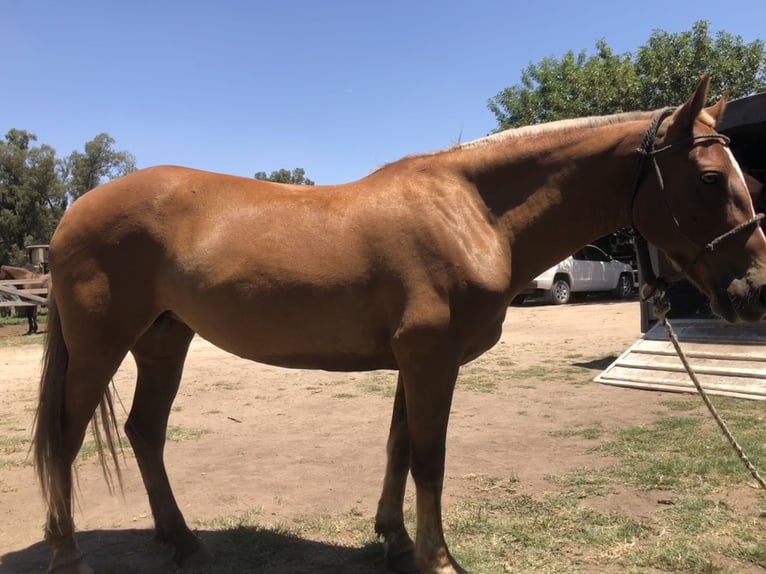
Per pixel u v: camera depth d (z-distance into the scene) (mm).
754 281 2281
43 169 43688
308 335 2635
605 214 2629
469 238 2521
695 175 2342
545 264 2715
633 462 4238
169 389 3145
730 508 3383
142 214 2736
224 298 2641
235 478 4230
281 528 3361
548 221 2639
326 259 2564
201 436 5410
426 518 2596
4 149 43031
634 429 5086
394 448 2938
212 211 2742
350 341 2631
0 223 42406
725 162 2336
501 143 2711
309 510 3625
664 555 2852
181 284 2705
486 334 2650
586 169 2586
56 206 46062
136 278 2742
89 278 2738
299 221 2650
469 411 6098
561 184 2611
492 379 7785
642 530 3158
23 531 3418
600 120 2693
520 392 6945
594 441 4852
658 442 4668
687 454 4328
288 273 2572
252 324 2652
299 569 2904
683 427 5012
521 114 22391
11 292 14938
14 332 15805
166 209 2748
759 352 6414
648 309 8133
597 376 7387
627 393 6633
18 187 43000
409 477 4172
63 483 2762
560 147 2625
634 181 2488
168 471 4410
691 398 6129
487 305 2514
